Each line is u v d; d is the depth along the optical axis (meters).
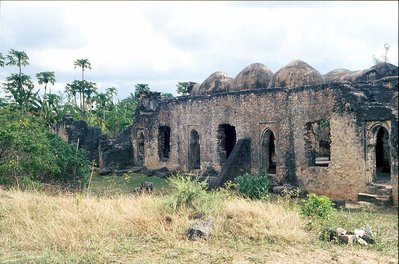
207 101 21.84
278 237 8.41
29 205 9.13
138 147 26.14
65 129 21.58
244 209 9.55
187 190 9.86
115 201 10.22
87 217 8.61
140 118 26.22
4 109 11.79
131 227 8.42
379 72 22.27
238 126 20.19
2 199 9.59
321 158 21.83
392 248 8.45
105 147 24.98
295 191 15.80
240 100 20.08
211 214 9.41
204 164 21.95
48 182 12.91
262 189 14.98
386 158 19.38
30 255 6.66
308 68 20.89
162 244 7.67
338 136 15.90
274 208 10.23
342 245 8.39
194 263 6.72
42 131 13.43
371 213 12.48
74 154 14.09
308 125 17.31
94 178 19.98
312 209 10.17
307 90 17.14
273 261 7.15
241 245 7.86
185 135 23.20
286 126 18.03
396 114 14.09
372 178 14.89
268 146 19.25
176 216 8.92
